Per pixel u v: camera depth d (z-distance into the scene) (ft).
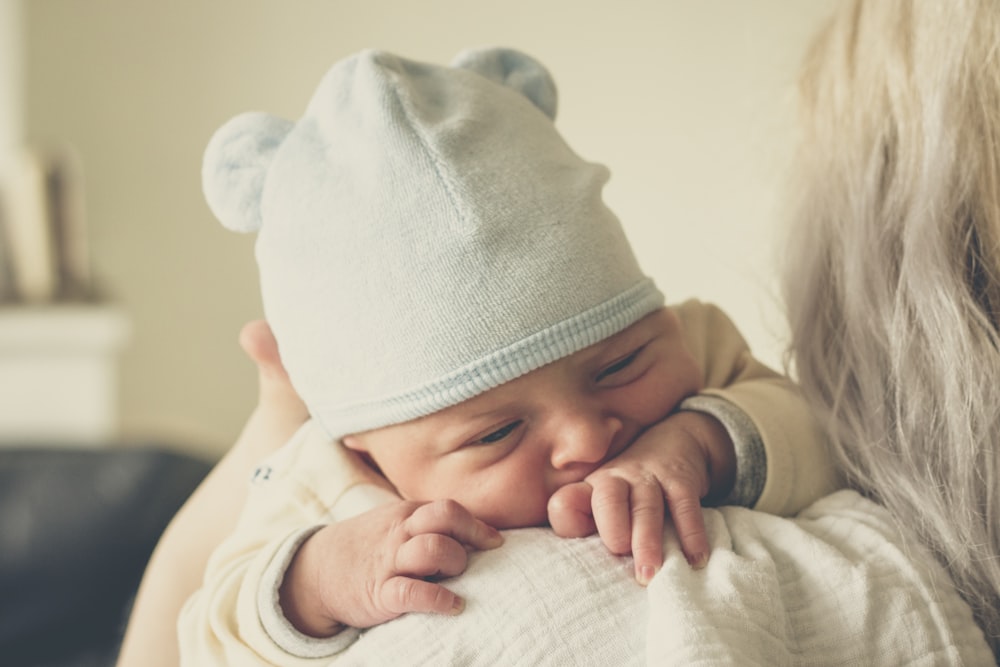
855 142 2.35
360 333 2.19
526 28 7.14
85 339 8.24
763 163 3.15
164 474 5.89
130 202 8.93
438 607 1.82
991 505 2.01
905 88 2.25
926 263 2.12
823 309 2.38
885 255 2.24
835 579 1.83
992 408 2.03
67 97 8.86
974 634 1.85
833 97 2.46
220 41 8.48
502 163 2.20
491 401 2.13
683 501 1.95
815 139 2.51
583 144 6.89
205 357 8.95
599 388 2.20
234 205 2.42
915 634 1.77
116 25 8.71
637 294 2.24
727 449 2.18
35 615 5.37
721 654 1.59
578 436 2.09
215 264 8.80
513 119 2.33
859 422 2.23
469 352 2.10
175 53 8.65
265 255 2.36
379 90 2.26
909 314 2.16
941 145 2.13
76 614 5.44
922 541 2.04
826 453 2.26
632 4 6.53
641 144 6.51
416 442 2.20
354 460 2.42
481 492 2.15
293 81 8.36
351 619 2.00
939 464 2.08
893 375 2.18
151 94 8.75
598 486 1.99
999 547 2.01
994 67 2.10
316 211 2.25
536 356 2.09
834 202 2.38
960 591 1.98
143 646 2.71
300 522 2.34
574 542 1.93
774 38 4.91
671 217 6.28
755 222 3.53
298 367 2.37
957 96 2.13
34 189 8.36
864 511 2.07
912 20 2.28
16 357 8.12
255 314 8.75
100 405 8.39
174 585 2.73
